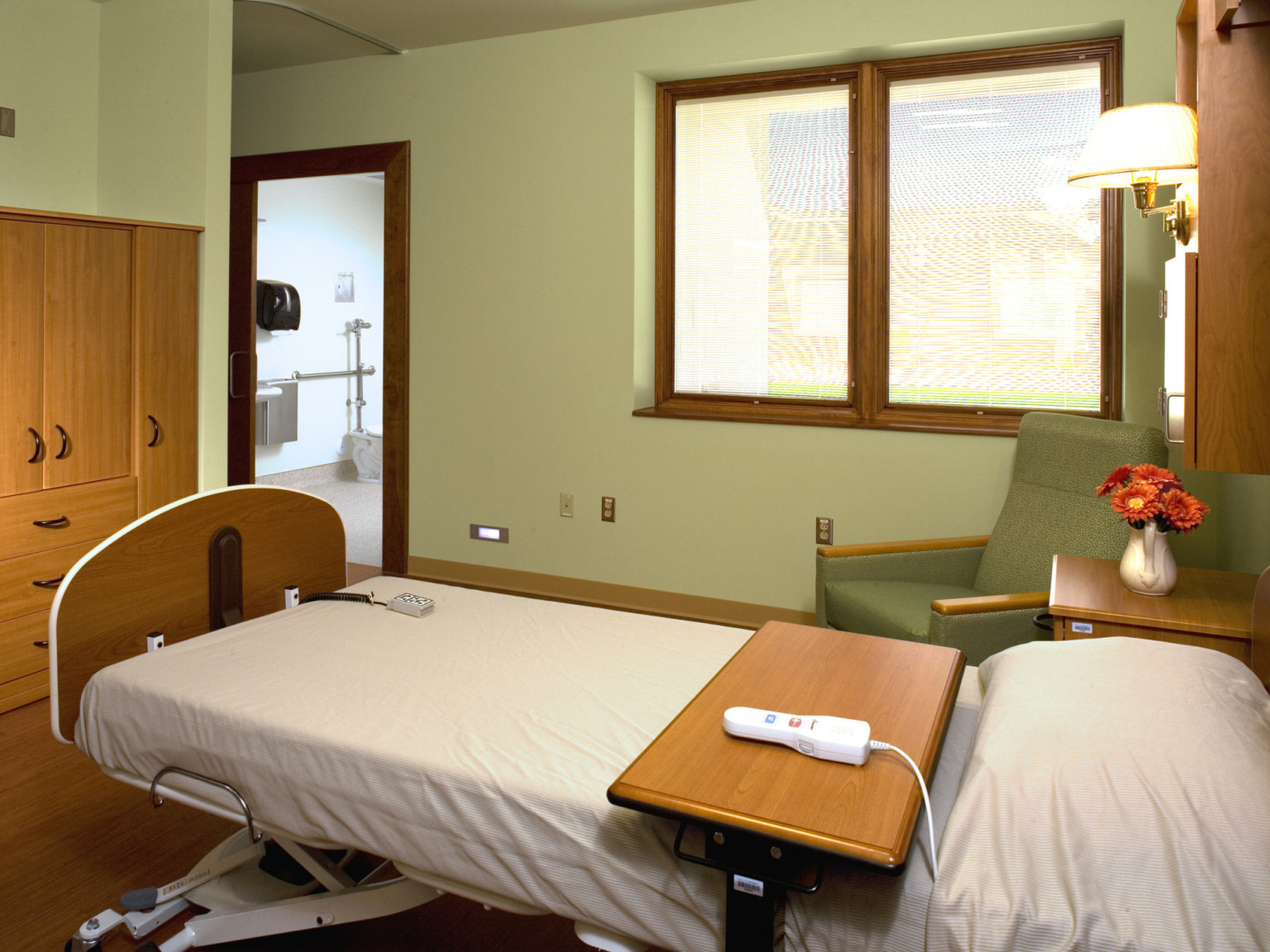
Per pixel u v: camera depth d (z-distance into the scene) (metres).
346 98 4.90
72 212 3.74
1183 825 1.14
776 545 4.19
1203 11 1.72
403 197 4.81
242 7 4.08
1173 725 1.34
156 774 1.85
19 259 3.17
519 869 1.48
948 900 1.13
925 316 4.03
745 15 4.02
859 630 3.14
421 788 1.54
